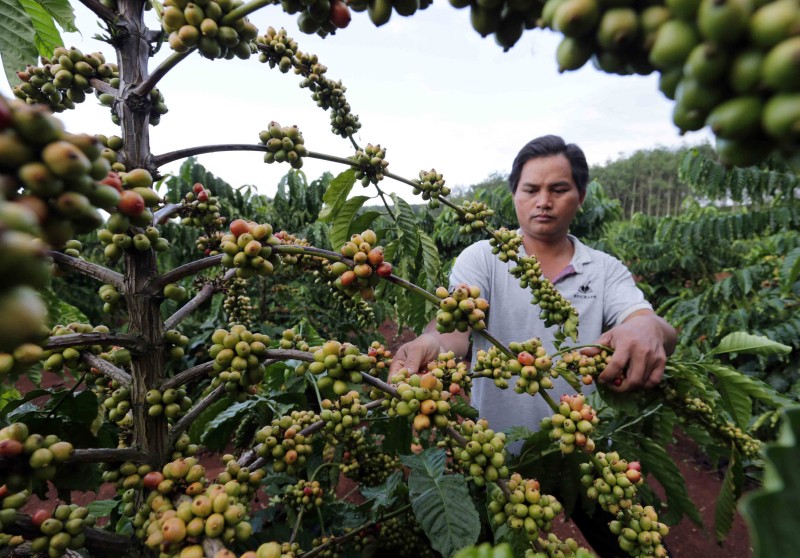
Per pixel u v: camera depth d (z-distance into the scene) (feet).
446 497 4.40
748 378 6.48
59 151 1.73
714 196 19.31
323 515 7.97
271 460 4.31
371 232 4.10
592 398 8.64
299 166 4.86
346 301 6.67
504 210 27.25
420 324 7.75
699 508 16.71
